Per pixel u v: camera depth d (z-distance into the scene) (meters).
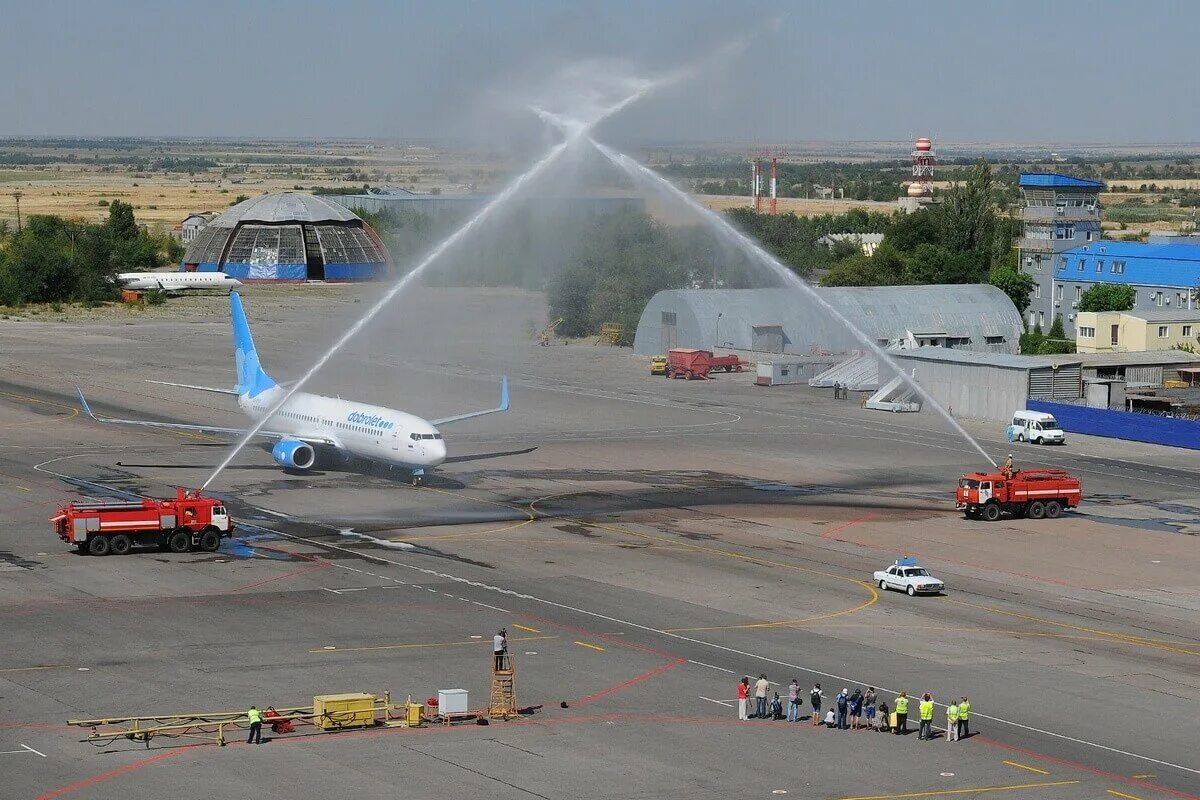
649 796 65.50
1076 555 118.88
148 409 187.62
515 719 76.62
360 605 98.75
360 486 140.12
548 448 164.75
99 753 69.75
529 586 105.06
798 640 93.00
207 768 68.00
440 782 66.88
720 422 186.25
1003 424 190.88
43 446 159.38
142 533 112.62
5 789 64.69
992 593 106.56
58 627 91.81
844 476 152.00
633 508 133.50
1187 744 75.06
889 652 90.81
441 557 113.31
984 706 80.62
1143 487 149.50
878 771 69.81
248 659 85.81
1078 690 83.88
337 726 74.56
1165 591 108.12
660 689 82.38
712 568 111.88
